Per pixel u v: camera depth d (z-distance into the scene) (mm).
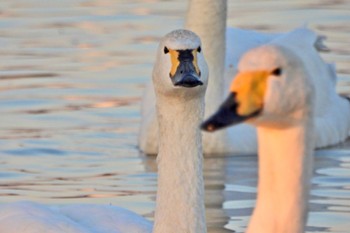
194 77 10109
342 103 19125
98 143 16984
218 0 17641
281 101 8438
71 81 19625
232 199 14398
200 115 10641
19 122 17703
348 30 23000
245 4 25609
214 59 17578
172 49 10250
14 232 11578
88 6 25312
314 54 19312
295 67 8453
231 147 17141
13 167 15781
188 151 10688
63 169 15773
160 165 10734
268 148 8812
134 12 24562
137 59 20766
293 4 25469
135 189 14891
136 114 18234
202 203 10758
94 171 15727
